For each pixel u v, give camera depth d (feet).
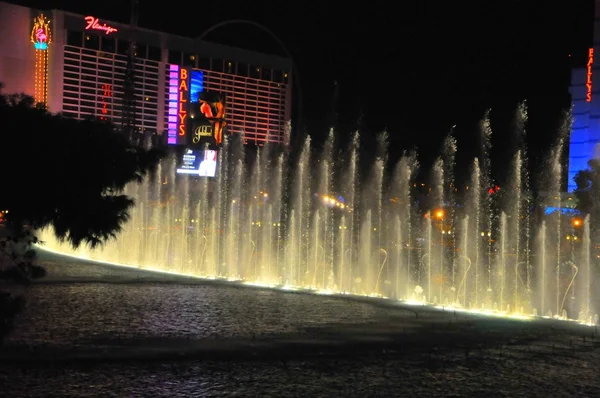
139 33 422.41
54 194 42.34
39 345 42.70
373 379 36.45
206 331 49.08
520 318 58.95
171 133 423.23
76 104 391.45
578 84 223.30
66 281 77.56
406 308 63.52
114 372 36.65
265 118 506.07
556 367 40.11
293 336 47.93
